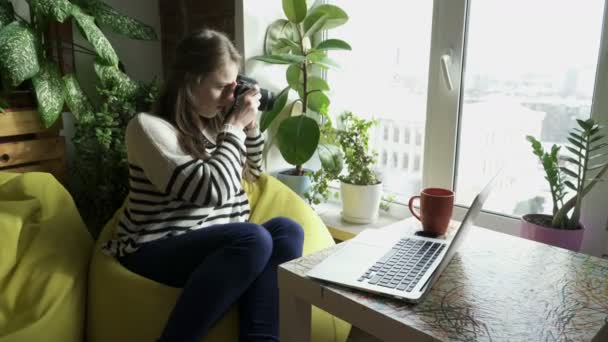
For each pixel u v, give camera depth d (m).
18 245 1.27
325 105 1.95
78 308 1.24
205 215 1.25
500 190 1.61
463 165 1.69
